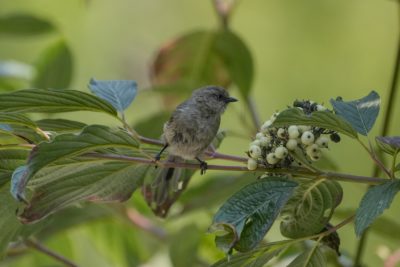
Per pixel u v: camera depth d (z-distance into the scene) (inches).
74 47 661.9
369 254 518.9
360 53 612.1
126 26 687.1
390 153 241.4
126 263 439.2
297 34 628.7
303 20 629.9
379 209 221.5
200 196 368.8
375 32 612.1
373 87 600.4
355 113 256.8
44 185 267.7
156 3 705.0
